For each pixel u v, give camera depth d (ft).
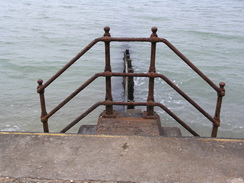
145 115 11.62
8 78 39.78
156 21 107.34
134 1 197.67
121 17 118.11
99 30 86.63
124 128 10.68
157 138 8.79
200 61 50.57
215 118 11.34
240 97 33.81
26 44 64.03
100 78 40.01
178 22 104.22
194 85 37.70
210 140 8.68
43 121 11.55
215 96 34.06
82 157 7.88
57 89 35.22
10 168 7.44
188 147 8.34
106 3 181.57
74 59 10.81
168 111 11.48
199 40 70.95
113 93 34.81
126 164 7.59
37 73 42.60
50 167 7.48
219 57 53.98
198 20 110.01
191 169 7.41
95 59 51.03
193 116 28.30
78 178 7.11
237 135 24.95
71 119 27.09
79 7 155.84
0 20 101.55
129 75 10.93
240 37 74.69
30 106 29.91
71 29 86.94
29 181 7.02
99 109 29.43
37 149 8.23
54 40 69.15
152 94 11.32
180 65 47.39
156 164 7.60
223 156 7.93
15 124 25.90
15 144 8.46
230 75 42.39
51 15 119.96
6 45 62.08
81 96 32.81
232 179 7.07
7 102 30.83
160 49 58.59
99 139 8.73
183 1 201.16
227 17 120.06
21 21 100.99
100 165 7.56
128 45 65.77
